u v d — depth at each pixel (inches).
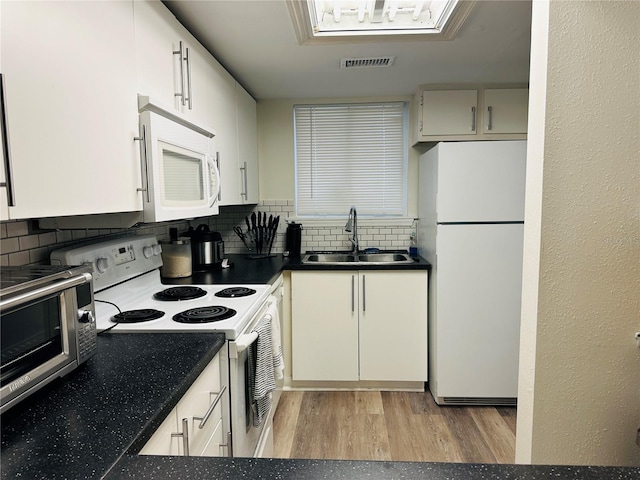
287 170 127.9
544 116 39.6
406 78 105.0
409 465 23.8
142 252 71.9
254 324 60.8
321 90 115.9
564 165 39.9
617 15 38.9
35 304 33.4
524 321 43.9
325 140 127.6
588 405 42.0
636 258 40.6
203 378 44.4
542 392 41.9
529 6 66.1
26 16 32.7
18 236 49.8
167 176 55.4
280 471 23.6
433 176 99.3
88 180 40.8
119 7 47.0
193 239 98.0
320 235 127.0
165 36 59.7
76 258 55.4
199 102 73.7
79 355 38.9
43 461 25.5
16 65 31.7
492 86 110.2
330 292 103.6
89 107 41.1
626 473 23.0
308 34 76.2
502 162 92.5
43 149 34.6
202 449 43.6
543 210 40.2
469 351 96.5
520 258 94.0
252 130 117.0
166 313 58.4
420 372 104.4
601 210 40.3
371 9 70.4
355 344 104.5
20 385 31.3
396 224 124.5
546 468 23.5
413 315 103.1
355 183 128.2
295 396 104.5
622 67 39.3
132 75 50.0
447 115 111.1
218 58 88.9
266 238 124.6
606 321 41.2
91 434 28.5
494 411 96.3
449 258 94.9
